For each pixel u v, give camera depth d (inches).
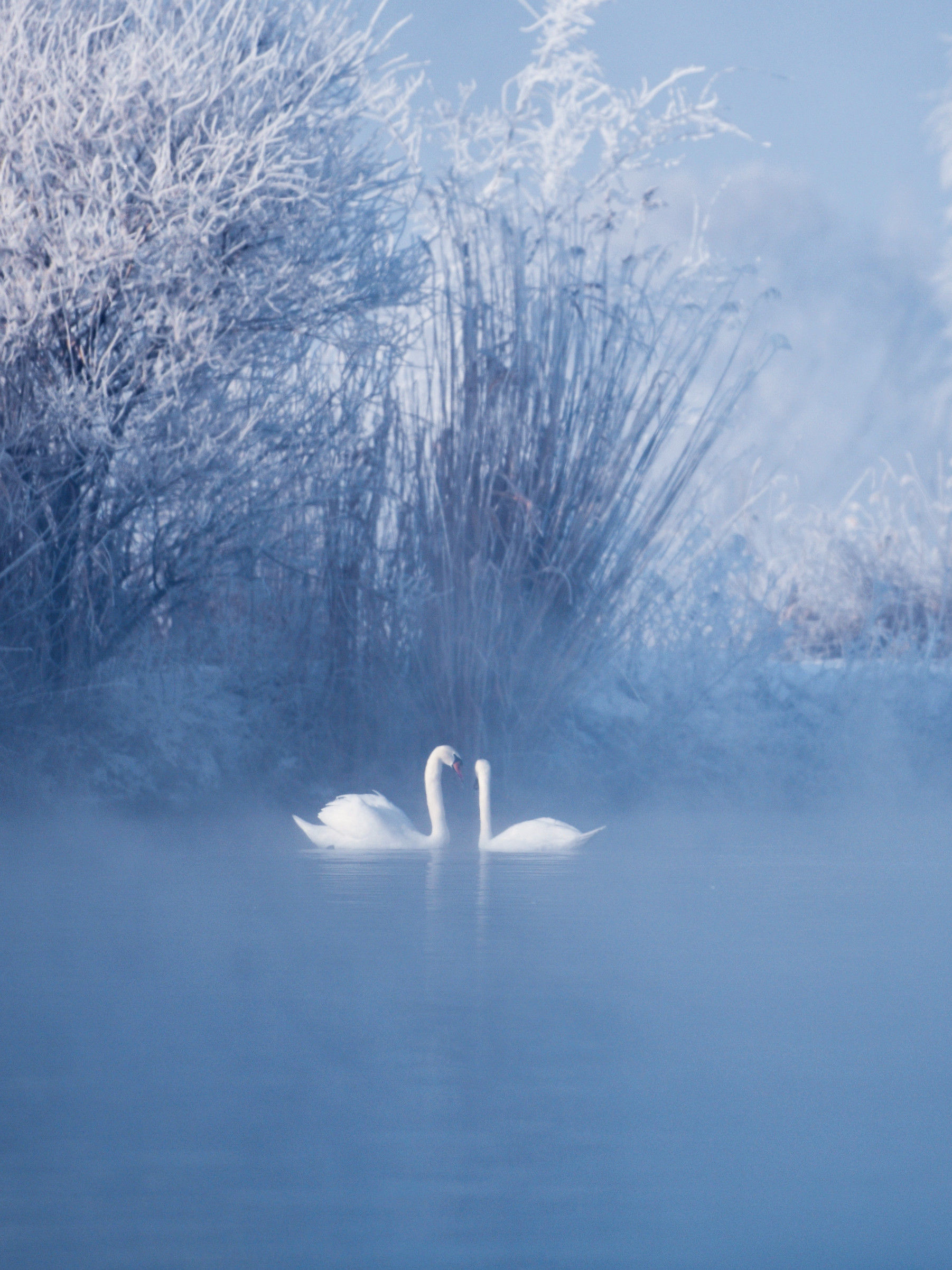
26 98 391.2
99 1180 121.9
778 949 216.8
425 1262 106.4
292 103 417.7
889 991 187.9
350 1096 142.3
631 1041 162.7
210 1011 176.6
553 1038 164.7
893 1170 124.6
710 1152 128.7
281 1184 121.3
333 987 189.5
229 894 277.4
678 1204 117.6
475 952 212.8
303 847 365.7
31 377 393.1
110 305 396.2
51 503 402.6
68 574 398.6
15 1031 167.2
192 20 409.7
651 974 196.9
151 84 398.0
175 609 433.7
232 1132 133.6
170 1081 148.9
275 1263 106.1
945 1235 111.5
